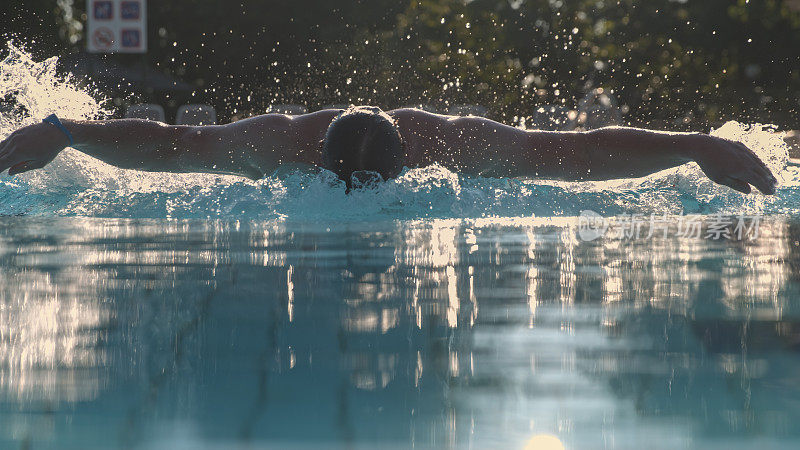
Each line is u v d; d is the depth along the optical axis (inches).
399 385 38.6
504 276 76.4
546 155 176.9
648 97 1005.8
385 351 45.9
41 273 78.3
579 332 51.2
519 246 102.3
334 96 808.3
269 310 58.7
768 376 40.0
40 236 114.9
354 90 815.1
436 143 171.9
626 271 79.8
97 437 30.9
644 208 163.9
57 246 102.1
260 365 42.6
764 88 1021.8
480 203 160.2
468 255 92.9
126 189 179.3
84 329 51.9
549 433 31.4
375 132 154.4
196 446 29.9
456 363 43.1
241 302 62.3
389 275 77.0
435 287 69.6
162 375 40.6
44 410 34.5
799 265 83.6
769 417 33.2
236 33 838.5
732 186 171.2
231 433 31.4
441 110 596.1
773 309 59.0
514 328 52.6
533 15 979.3
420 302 62.2
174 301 62.6
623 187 187.3
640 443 30.2
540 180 179.5
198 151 174.7
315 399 36.3
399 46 877.2
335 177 156.9
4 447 29.8
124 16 665.6
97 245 103.4
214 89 850.1
